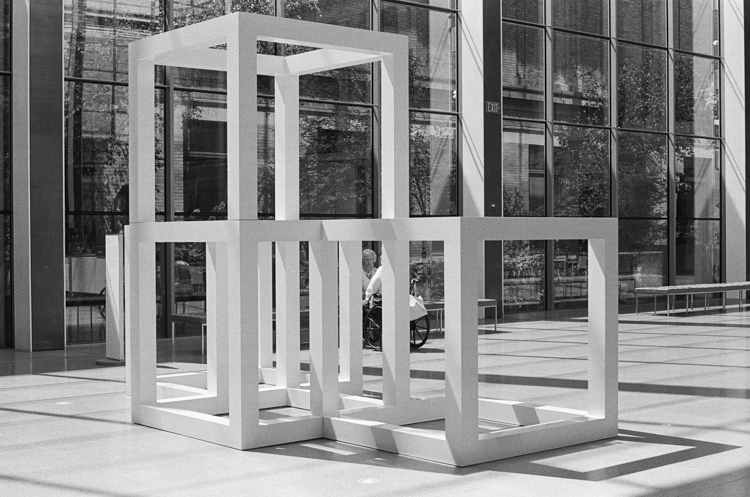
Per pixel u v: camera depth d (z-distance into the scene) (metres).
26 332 13.38
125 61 14.81
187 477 6.05
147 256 8.13
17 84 13.49
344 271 8.97
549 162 20.06
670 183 22.39
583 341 14.15
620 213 21.53
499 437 6.51
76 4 14.36
